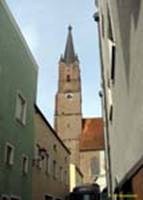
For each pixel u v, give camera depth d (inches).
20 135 697.0
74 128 2637.8
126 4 176.7
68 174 1485.0
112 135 362.0
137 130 159.9
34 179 839.1
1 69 593.3
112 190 420.5
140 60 144.7
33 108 813.9
